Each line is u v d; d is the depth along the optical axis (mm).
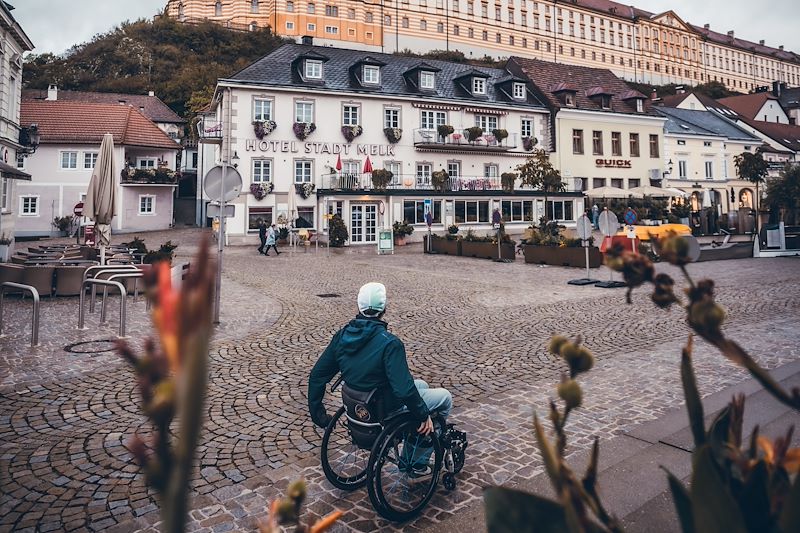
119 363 6602
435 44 78750
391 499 3455
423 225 32594
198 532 3127
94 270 11781
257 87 30188
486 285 14594
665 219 34750
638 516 3076
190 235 33969
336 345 3445
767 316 9492
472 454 4180
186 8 74188
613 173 39844
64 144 36156
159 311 378
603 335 8461
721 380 5887
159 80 61438
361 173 32938
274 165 30766
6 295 11258
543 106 39000
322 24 73688
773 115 58844
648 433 4367
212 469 3939
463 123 36000
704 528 688
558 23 87312
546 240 20672
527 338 8305
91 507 3416
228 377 6262
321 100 31953
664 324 9242
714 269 17406
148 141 38250
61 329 8398
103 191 13188
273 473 3867
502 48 82812
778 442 760
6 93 19844
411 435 3344
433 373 6457
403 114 34156
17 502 3471
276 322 9484
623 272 718
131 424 4781
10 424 4770
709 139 43594
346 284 14797
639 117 40688
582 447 4191
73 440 4441
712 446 792
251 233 30203
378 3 76438
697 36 102688
